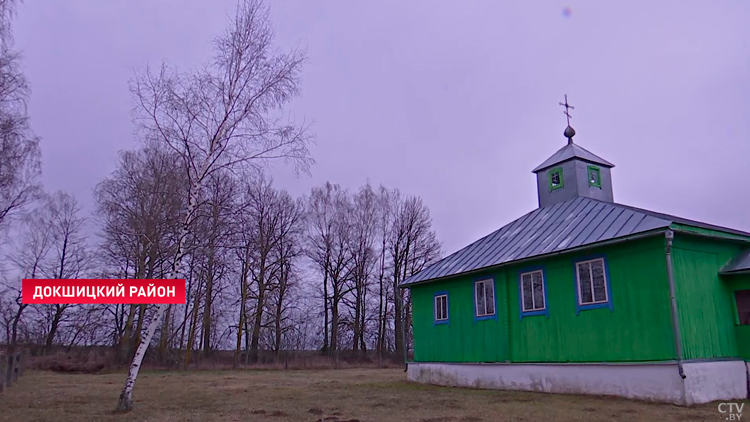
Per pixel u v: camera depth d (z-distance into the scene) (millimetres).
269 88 15453
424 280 21344
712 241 14750
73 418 11688
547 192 21219
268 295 41812
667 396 12734
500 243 19734
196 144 14906
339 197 52250
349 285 51125
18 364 24766
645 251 13883
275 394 17109
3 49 16156
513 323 17484
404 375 28766
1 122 16562
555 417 11023
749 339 13984
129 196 32281
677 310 12992
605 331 14555
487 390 17391
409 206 54031
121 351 34812
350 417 11648
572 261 15820
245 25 15555
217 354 41094
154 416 12016
